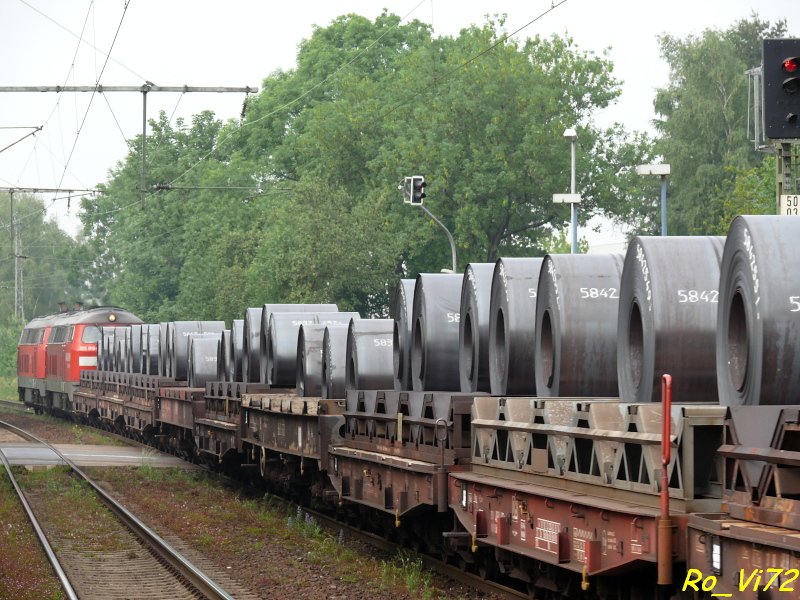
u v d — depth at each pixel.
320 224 118.62
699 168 146.12
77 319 120.56
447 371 34.91
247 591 32.34
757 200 96.31
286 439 46.75
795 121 37.78
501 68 132.25
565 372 26.67
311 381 46.53
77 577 35.38
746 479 18.17
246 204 170.00
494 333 30.95
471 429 29.83
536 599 27.72
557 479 24.48
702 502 19.73
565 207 132.88
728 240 20.73
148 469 69.25
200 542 42.06
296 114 176.00
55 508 52.28
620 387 24.66
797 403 19.12
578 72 140.12
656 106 158.50
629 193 139.38
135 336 93.62
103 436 102.06
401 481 33.88
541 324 28.30
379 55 170.12
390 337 40.81
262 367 53.88
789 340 19.05
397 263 138.62
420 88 141.88
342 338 44.00
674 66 158.62
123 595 32.56
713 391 22.67
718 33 164.00
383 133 147.00
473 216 130.25
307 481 47.62
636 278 23.66
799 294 19.11
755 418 18.19
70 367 118.38
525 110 131.62
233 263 144.25
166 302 192.00
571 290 26.86
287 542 41.44
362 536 41.88
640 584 23.00
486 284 32.41
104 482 64.06
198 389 66.81
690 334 22.50
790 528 16.84
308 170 159.50
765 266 19.23
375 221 122.56
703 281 22.78
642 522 20.14
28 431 110.94
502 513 26.88
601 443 22.39
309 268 118.25
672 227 152.75
